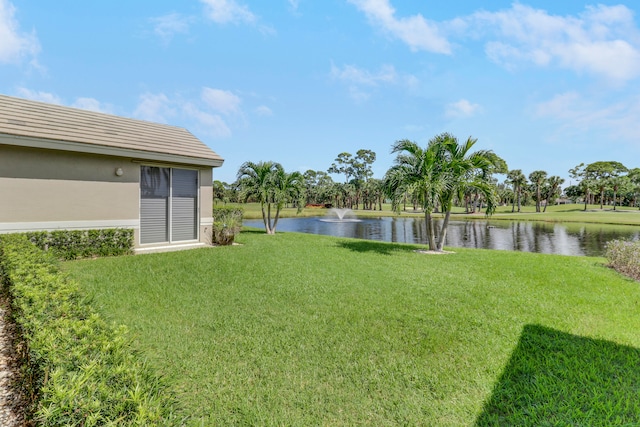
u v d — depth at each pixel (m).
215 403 2.39
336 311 4.41
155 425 1.23
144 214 9.02
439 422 2.25
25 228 6.99
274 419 2.24
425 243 17.73
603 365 3.09
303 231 25.19
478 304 4.88
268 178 15.20
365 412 2.35
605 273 7.53
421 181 10.05
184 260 7.48
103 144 7.83
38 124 7.45
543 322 4.20
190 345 3.30
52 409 1.27
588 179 79.69
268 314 4.23
